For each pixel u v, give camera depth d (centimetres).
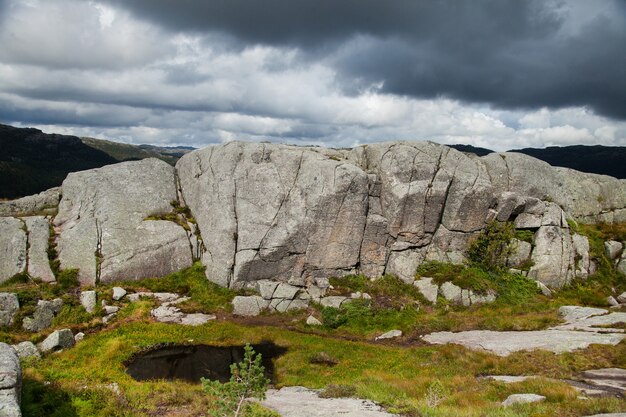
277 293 4200
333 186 4450
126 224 4509
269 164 4728
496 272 4594
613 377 2386
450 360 2972
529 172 5225
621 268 4894
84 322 3603
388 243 4672
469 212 4784
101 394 2116
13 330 3375
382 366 3017
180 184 5228
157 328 3588
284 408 2167
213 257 4462
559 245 4766
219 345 3462
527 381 2303
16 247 4141
